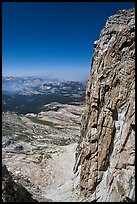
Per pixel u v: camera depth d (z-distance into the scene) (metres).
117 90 31.25
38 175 41.88
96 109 33.59
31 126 85.38
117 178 28.53
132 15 33.03
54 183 39.91
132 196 25.56
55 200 33.94
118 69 31.64
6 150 53.59
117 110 30.86
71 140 70.44
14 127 78.81
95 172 32.06
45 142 65.44
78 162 40.62
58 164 46.31
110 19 35.22
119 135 30.22
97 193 30.94
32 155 51.34
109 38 34.28
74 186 36.44
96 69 35.25
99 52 35.41
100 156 31.91
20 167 44.44
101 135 32.25
